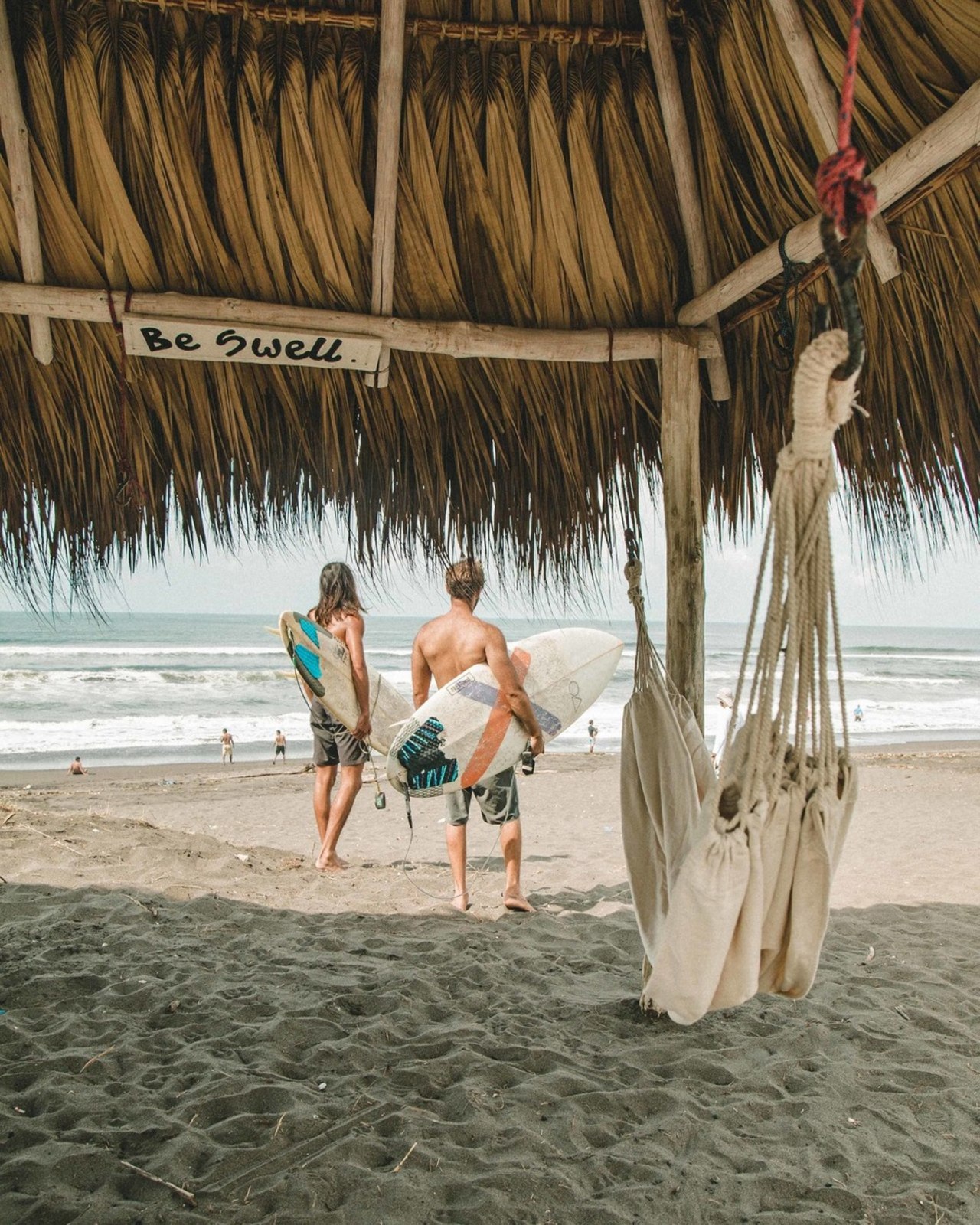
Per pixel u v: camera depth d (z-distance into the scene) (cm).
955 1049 300
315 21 298
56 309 311
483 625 422
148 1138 228
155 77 299
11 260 314
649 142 330
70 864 496
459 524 374
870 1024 316
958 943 425
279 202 319
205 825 910
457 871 459
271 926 411
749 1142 236
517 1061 279
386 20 280
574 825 852
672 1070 275
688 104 320
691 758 283
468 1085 257
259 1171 214
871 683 3731
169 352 325
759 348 355
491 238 339
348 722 501
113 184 305
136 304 313
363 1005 316
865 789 1092
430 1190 208
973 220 267
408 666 3562
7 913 411
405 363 354
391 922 429
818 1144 236
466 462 369
